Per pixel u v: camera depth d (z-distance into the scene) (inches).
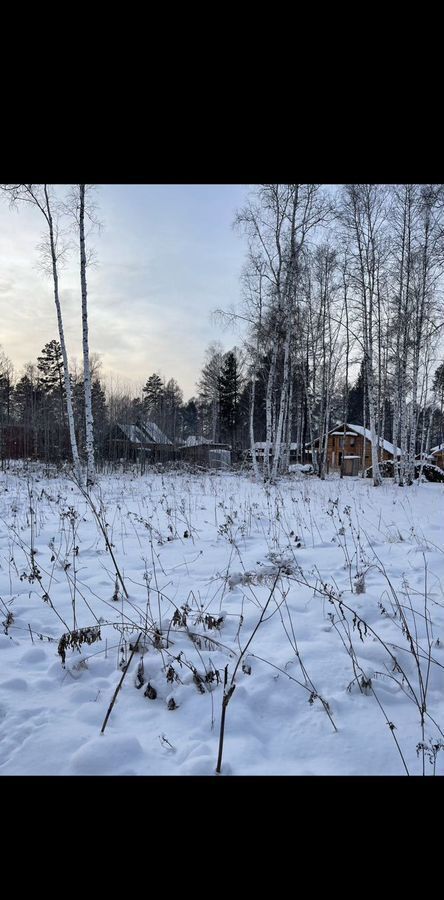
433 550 203.9
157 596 153.6
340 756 79.4
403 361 666.8
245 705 93.1
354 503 362.3
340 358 950.4
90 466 509.7
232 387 1737.2
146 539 236.1
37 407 1497.3
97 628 120.0
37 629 130.2
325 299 826.2
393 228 645.3
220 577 169.6
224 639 122.0
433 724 88.4
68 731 83.4
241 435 1902.1
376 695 96.9
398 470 745.6
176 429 1903.3
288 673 104.4
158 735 83.7
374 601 141.9
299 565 182.5
